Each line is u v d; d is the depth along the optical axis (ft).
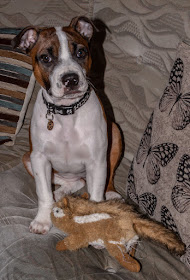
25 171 2.98
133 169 2.73
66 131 2.51
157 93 2.83
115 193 2.86
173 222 2.31
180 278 2.18
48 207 2.52
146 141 2.66
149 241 2.41
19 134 3.45
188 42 2.57
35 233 2.43
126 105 3.05
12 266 2.13
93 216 2.10
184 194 2.26
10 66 3.24
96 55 3.12
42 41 2.37
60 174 2.97
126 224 2.09
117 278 2.15
